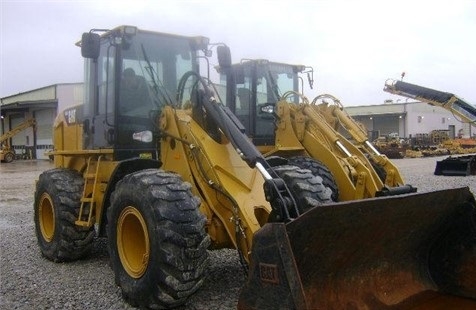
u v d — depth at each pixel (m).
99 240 7.22
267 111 9.15
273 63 9.52
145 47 5.54
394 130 52.69
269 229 2.93
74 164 6.36
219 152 4.51
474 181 14.01
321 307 3.27
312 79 9.87
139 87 5.44
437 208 3.63
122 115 5.34
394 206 3.32
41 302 4.52
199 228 3.90
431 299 3.72
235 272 5.32
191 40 5.86
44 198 6.20
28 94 38.97
